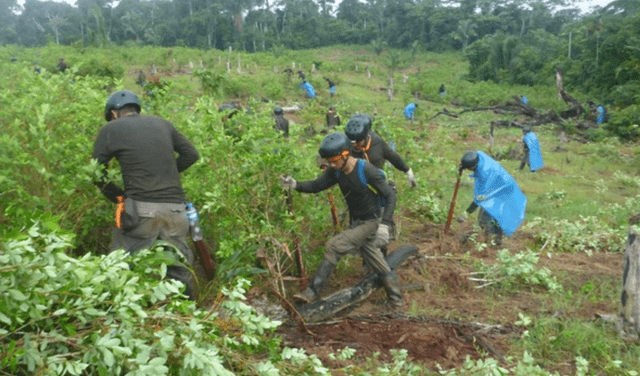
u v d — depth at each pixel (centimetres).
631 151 1964
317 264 564
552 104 3575
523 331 469
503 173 695
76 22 12950
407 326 466
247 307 290
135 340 235
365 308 508
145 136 409
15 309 227
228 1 12088
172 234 412
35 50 4462
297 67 4628
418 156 794
